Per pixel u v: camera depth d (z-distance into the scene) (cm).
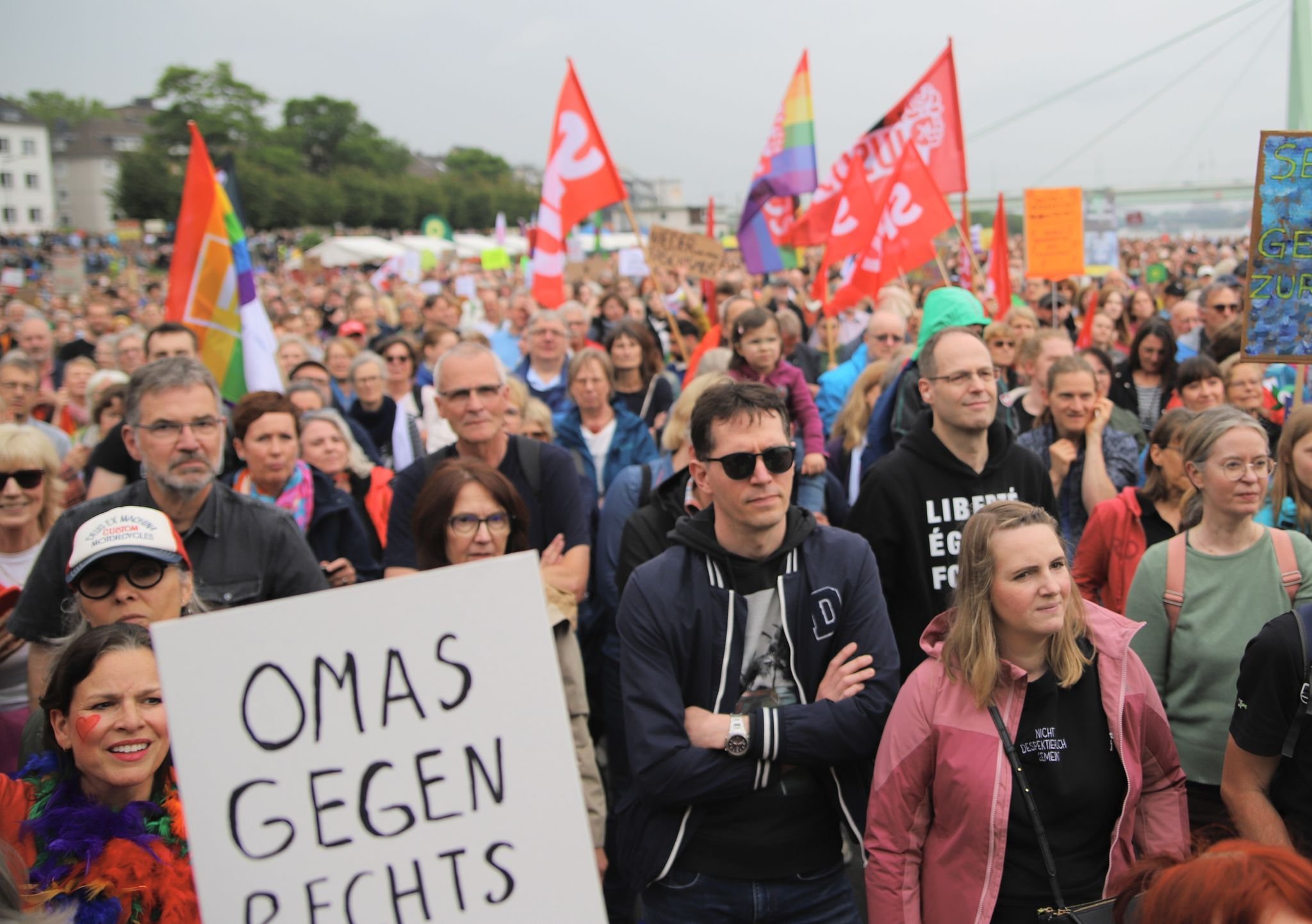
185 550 354
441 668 204
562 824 205
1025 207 997
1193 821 330
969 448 381
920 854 279
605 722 451
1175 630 335
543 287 789
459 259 4669
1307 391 490
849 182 894
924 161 830
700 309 1112
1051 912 255
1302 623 265
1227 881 180
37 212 11031
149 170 7894
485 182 11756
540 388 797
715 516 296
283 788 199
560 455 445
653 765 271
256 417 454
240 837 197
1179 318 952
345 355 864
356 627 203
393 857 201
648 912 288
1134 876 217
